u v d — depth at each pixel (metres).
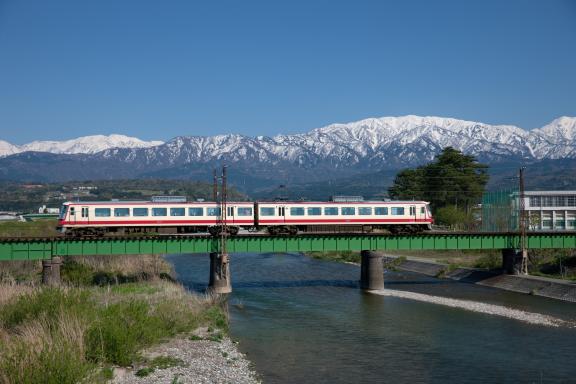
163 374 30.70
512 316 53.25
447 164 154.75
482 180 153.25
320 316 53.62
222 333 43.75
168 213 68.31
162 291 56.09
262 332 46.72
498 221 113.00
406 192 153.88
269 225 70.06
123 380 28.89
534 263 82.12
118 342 31.30
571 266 76.00
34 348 25.03
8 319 34.97
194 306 49.97
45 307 35.12
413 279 82.56
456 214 129.00
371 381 34.25
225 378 32.22
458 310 56.50
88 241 62.94
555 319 51.94
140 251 64.38
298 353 40.22
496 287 73.19
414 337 45.19
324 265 98.75
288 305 59.44
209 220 69.06
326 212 71.62
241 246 67.88
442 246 72.75
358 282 77.31
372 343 43.25
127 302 42.56
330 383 33.78
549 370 36.28
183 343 38.62
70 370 23.94
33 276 69.94
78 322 31.38
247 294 66.56
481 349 41.47
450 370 36.44
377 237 70.88
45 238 61.75
